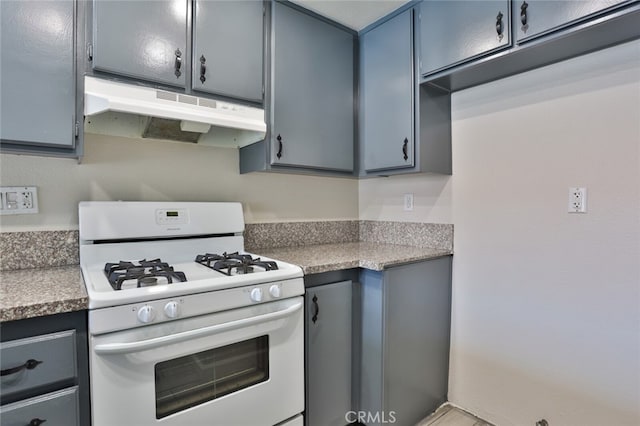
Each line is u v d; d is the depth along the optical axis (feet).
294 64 5.62
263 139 5.28
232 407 3.83
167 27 4.40
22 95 3.51
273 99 5.35
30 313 2.79
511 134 5.37
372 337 5.21
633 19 3.68
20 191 4.22
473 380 5.93
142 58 4.20
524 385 5.26
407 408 5.51
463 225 6.02
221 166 5.89
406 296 5.38
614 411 4.40
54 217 4.45
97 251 4.44
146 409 3.25
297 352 4.38
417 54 5.64
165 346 3.29
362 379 5.38
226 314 3.71
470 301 5.94
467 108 5.95
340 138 6.31
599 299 4.50
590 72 4.54
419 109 5.63
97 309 3.03
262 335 4.05
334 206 7.49
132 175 5.03
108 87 3.98
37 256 4.32
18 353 2.79
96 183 4.75
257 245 6.25
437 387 6.08
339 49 6.31
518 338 5.32
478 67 5.01
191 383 3.58
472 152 5.89
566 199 4.78
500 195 5.51
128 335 3.14
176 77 4.46
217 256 4.92
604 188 4.44
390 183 7.27
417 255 5.58
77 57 3.83
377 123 6.28
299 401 4.43
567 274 4.79
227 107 4.78
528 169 5.17
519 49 4.43
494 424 5.65
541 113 5.03
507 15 4.49
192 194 5.59
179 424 3.45
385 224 7.36
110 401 3.08
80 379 3.07
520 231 5.28
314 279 4.80
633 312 4.24
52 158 4.43
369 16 6.10
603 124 4.44
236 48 4.99
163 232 4.91
